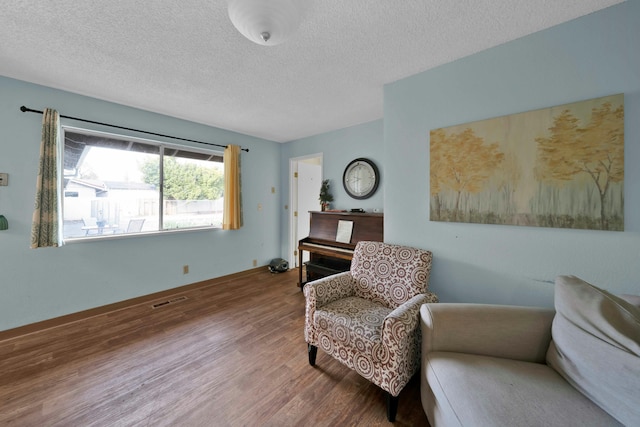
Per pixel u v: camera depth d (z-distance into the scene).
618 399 0.82
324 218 3.35
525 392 0.93
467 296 1.83
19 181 2.15
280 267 4.09
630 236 1.30
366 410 1.39
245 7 1.10
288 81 2.15
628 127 1.30
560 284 1.16
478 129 1.73
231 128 3.57
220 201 3.68
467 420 0.85
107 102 2.58
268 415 1.35
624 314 0.96
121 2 1.27
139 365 1.76
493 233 1.71
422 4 1.30
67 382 1.59
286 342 2.05
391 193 2.20
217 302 2.88
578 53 1.42
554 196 1.48
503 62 1.65
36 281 2.24
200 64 1.88
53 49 1.69
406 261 1.82
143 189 2.93
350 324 1.50
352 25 1.46
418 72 2.01
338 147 3.59
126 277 2.76
